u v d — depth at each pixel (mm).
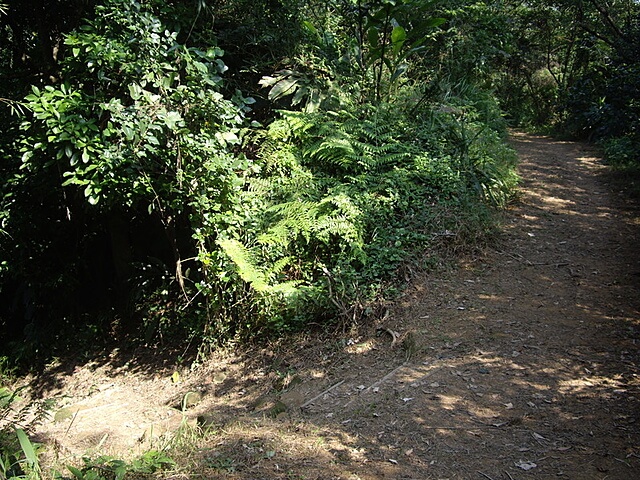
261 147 7809
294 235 6676
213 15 7988
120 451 4574
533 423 3998
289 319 6473
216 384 6234
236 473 3721
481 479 3441
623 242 7168
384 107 8547
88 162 6246
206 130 6434
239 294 6707
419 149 8078
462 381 4676
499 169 8555
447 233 6949
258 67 8680
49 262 9141
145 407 6270
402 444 3926
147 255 8914
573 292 6062
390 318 5980
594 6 16359
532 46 18859
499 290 6211
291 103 8781
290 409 4848
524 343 5148
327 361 5688
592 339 5102
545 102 18906
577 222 7887
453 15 11031
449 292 6238
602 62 16828
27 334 9305
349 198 6973
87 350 8719
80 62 6352
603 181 9508
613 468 3422
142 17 6074
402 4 8258
